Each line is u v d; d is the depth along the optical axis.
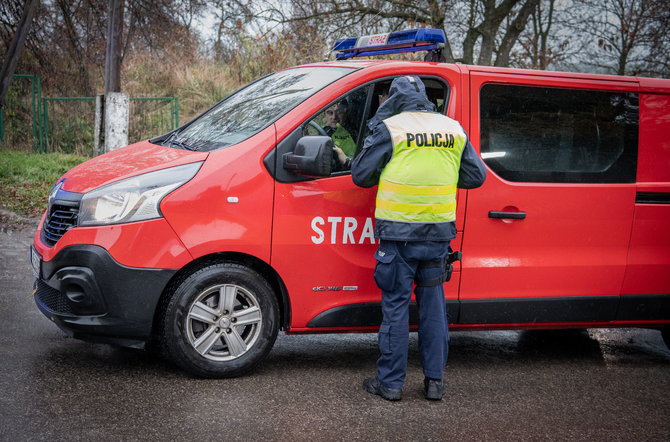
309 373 3.85
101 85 18.41
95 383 3.44
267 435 3.02
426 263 3.47
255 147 3.55
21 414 3.02
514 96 4.00
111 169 3.66
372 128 3.37
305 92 3.86
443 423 3.30
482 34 16.14
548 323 4.15
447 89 3.90
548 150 4.05
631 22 17.38
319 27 15.56
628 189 4.18
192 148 3.84
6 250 6.35
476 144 3.91
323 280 3.70
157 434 2.94
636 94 4.27
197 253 3.41
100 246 3.34
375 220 3.44
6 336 4.04
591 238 4.13
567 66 17.81
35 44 17.41
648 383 4.14
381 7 15.35
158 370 3.70
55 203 3.58
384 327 3.51
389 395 3.51
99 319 3.37
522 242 4.01
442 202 3.38
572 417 3.50
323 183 3.64
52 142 14.41
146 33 19.62
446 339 3.57
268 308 3.64
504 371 4.19
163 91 16.47
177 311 3.46
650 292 4.28
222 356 3.63
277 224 3.56
